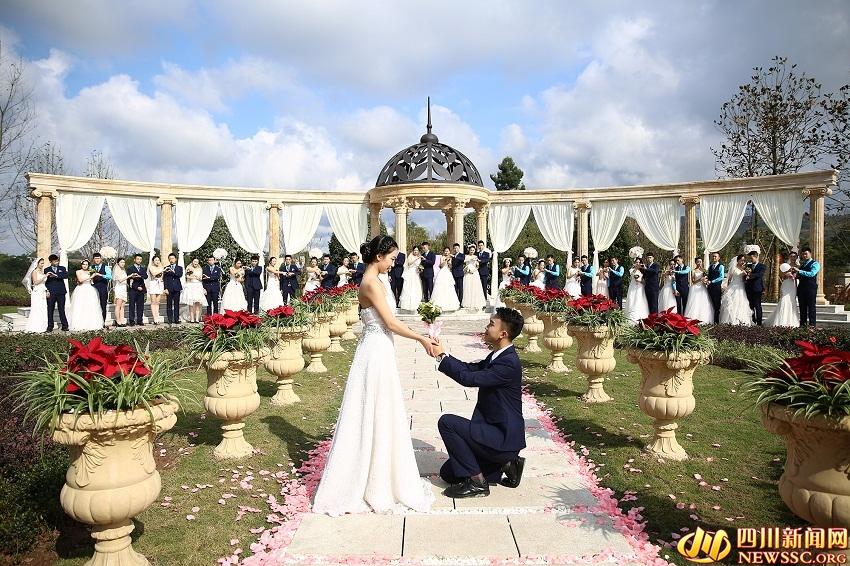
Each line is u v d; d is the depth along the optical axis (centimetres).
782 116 2220
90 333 1095
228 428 510
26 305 2514
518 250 3091
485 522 381
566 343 877
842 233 2352
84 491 293
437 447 539
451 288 1712
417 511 397
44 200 1647
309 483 448
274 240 2030
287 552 341
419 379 848
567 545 350
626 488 436
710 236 1825
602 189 1962
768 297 2436
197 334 494
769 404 297
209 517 391
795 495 285
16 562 337
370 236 2084
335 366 945
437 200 1919
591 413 652
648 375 500
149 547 349
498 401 430
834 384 272
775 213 1711
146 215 1839
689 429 589
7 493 360
